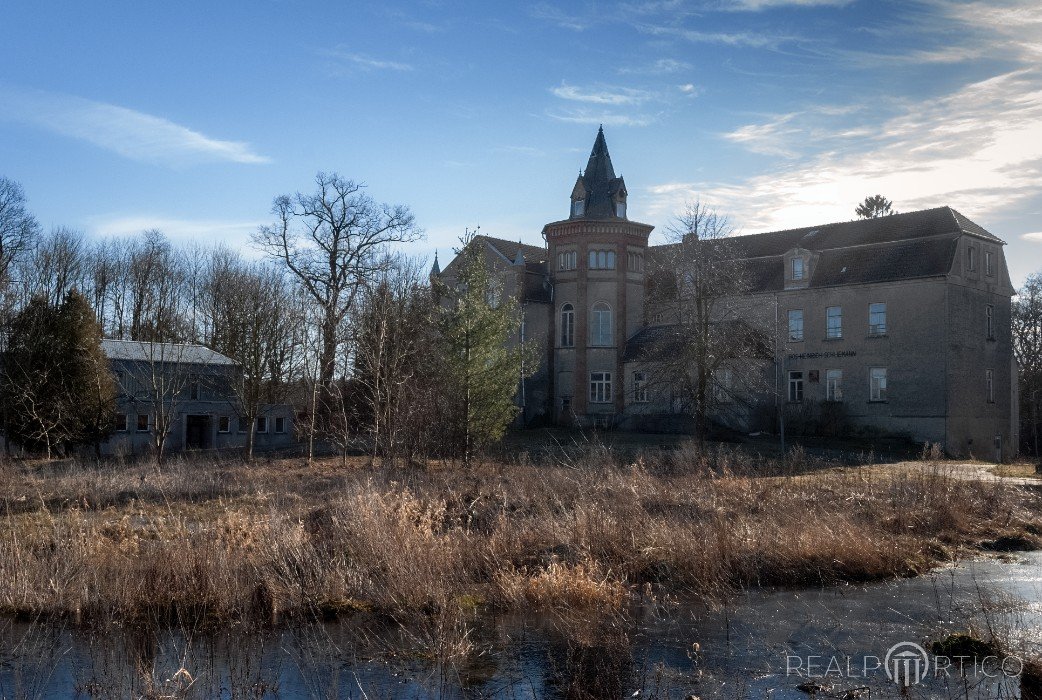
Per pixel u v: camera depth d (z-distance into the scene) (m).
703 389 36.88
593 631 12.21
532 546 16.38
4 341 40.38
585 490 20.69
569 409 52.88
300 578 13.94
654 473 26.17
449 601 13.22
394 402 33.09
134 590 13.08
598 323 52.78
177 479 24.92
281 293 48.44
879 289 46.78
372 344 36.94
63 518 18.16
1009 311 50.31
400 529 15.20
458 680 10.27
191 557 13.73
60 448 38.44
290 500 21.94
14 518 18.59
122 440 43.66
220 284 59.41
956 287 45.41
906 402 45.47
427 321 37.12
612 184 54.09
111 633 11.98
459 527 16.48
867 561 16.12
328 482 25.52
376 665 10.80
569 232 53.47
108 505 20.98
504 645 11.59
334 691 9.89
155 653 11.19
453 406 30.75
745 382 43.72
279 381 39.03
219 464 33.00
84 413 38.53
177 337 59.56
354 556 14.84
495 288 33.56
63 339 38.72
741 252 51.03
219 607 12.73
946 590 14.79
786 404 49.22
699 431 36.78
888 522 19.66
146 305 62.31
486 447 31.77
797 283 49.72
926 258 45.75
